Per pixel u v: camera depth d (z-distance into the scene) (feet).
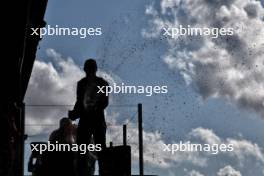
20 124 62.69
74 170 54.03
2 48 52.95
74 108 49.57
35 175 54.80
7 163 50.14
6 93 53.31
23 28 52.90
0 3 51.39
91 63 49.57
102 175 49.32
